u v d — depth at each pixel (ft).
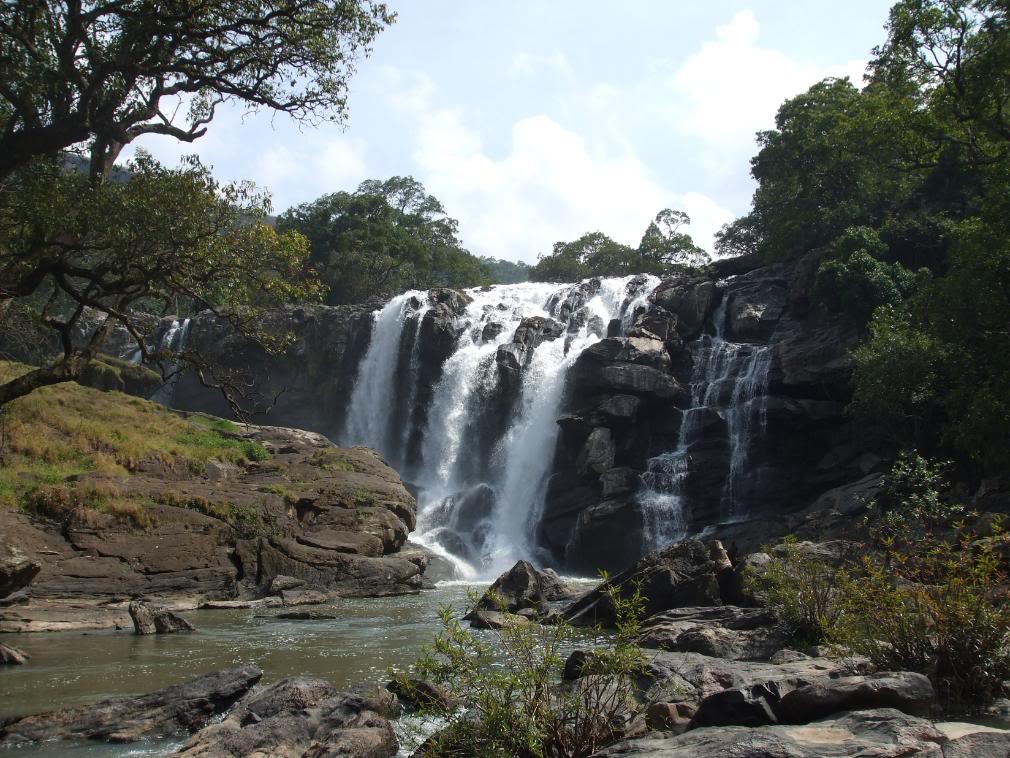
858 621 36.60
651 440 141.38
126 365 188.85
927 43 90.27
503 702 24.70
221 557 92.58
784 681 27.71
